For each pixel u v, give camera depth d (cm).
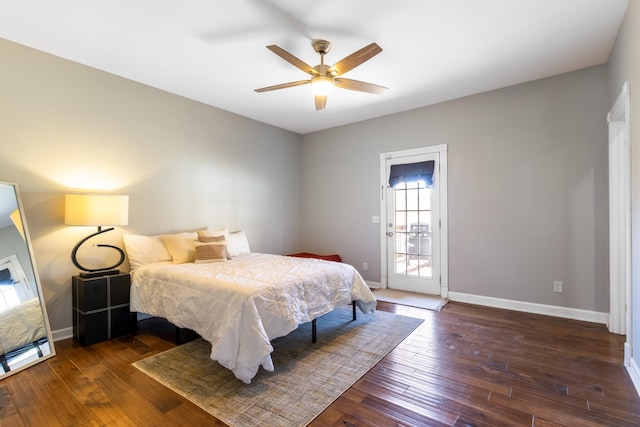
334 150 542
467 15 242
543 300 359
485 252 397
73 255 292
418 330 313
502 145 382
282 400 197
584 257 336
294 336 299
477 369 234
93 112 321
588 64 325
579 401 193
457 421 175
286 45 283
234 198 466
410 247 462
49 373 232
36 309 262
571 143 341
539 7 233
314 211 570
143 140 362
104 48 286
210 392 206
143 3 225
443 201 427
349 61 249
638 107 209
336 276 310
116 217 297
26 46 279
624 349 247
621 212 301
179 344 285
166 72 335
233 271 291
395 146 470
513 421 175
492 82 365
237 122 471
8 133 270
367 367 238
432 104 434
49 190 292
